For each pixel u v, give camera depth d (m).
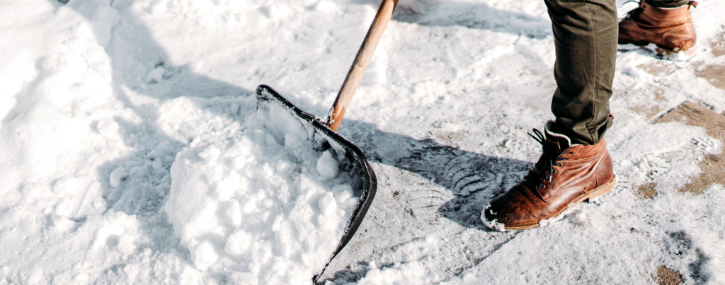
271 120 1.73
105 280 1.54
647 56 2.46
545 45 2.56
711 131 1.97
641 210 1.67
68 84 2.27
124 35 2.67
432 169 1.95
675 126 2.01
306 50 2.66
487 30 2.72
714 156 1.85
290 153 1.67
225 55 2.66
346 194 1.53
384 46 2.70
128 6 2.82
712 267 1.44
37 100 2.14
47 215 1.79
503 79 2.40
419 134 2.12
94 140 2.11
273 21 2.86
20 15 2.48
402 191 1.86
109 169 2.03
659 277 1.45
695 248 1.51
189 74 2.56
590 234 1.62
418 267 1.57
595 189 1.70
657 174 1.80
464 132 2.12
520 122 2.14
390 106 2.29
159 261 1.56
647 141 1.95
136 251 1.62
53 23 2.47
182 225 1.58
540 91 2.31
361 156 1.41
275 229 1.54
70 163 2.00
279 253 1.53
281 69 2.55
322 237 1.51
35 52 2.32
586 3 1.29
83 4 2.63
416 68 2.51
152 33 2.74
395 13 2.94
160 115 2.23
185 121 2.25
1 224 1.76
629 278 1.46
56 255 1.62
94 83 2.37
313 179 1.59
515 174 1.89
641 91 2.23
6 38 2.34
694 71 2.33
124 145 2.12
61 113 2.11
